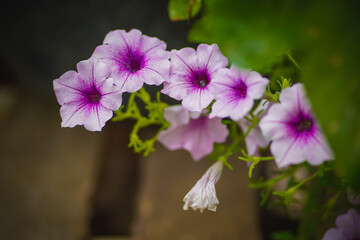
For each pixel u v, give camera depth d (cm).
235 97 35
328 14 29
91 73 37
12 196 92
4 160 98
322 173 39
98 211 88
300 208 72
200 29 39
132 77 37
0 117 110
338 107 28
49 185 93
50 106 111
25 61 86
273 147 32
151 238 82
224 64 37
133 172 93
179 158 96
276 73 42
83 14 73
